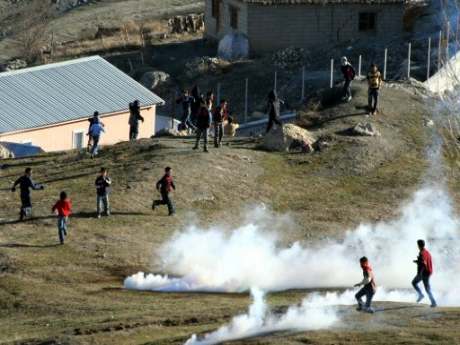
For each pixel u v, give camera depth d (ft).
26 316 311.47
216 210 404.36
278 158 455.22
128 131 609.42
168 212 396.98
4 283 331.77
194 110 510.17
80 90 608.60
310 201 421.18
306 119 497.87
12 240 363.76
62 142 581.94
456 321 280.92
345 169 448.24
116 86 620.90
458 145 474.08
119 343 277.44
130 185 411.95
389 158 460.55
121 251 361.10
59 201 361.30
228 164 438.40
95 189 411.95
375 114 493.36
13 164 457.27
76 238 368.27
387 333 268.62
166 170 393.50
